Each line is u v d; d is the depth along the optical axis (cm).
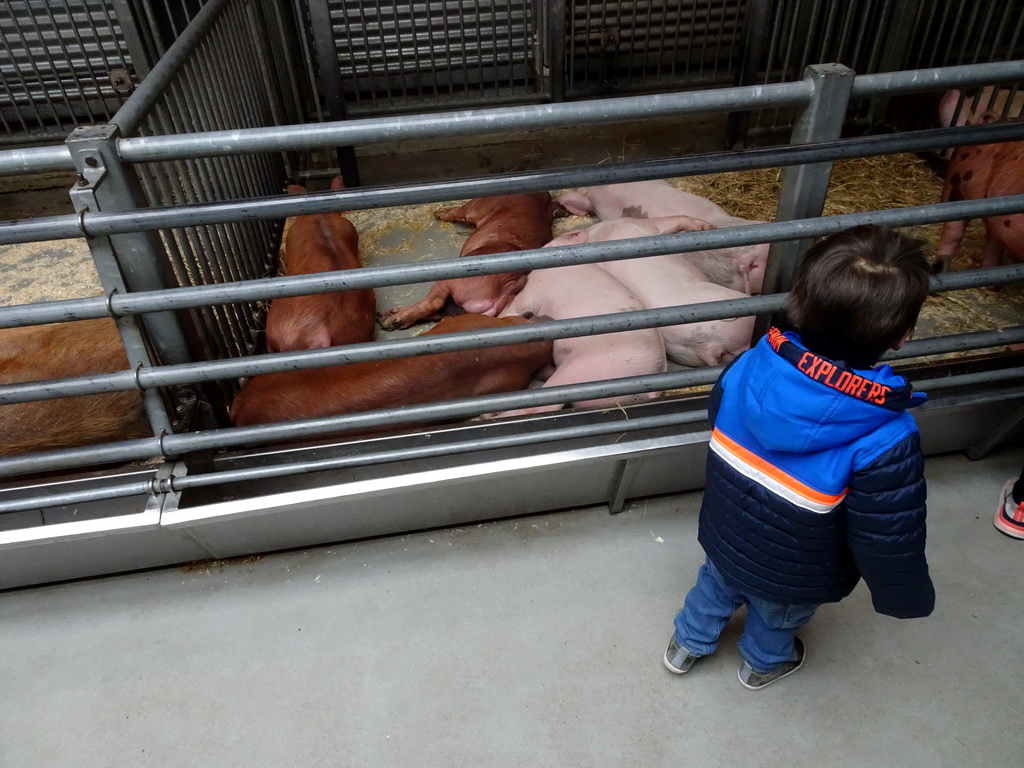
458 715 161
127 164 143
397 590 188
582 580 189
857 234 106
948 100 348
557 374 217
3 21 366
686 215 298
